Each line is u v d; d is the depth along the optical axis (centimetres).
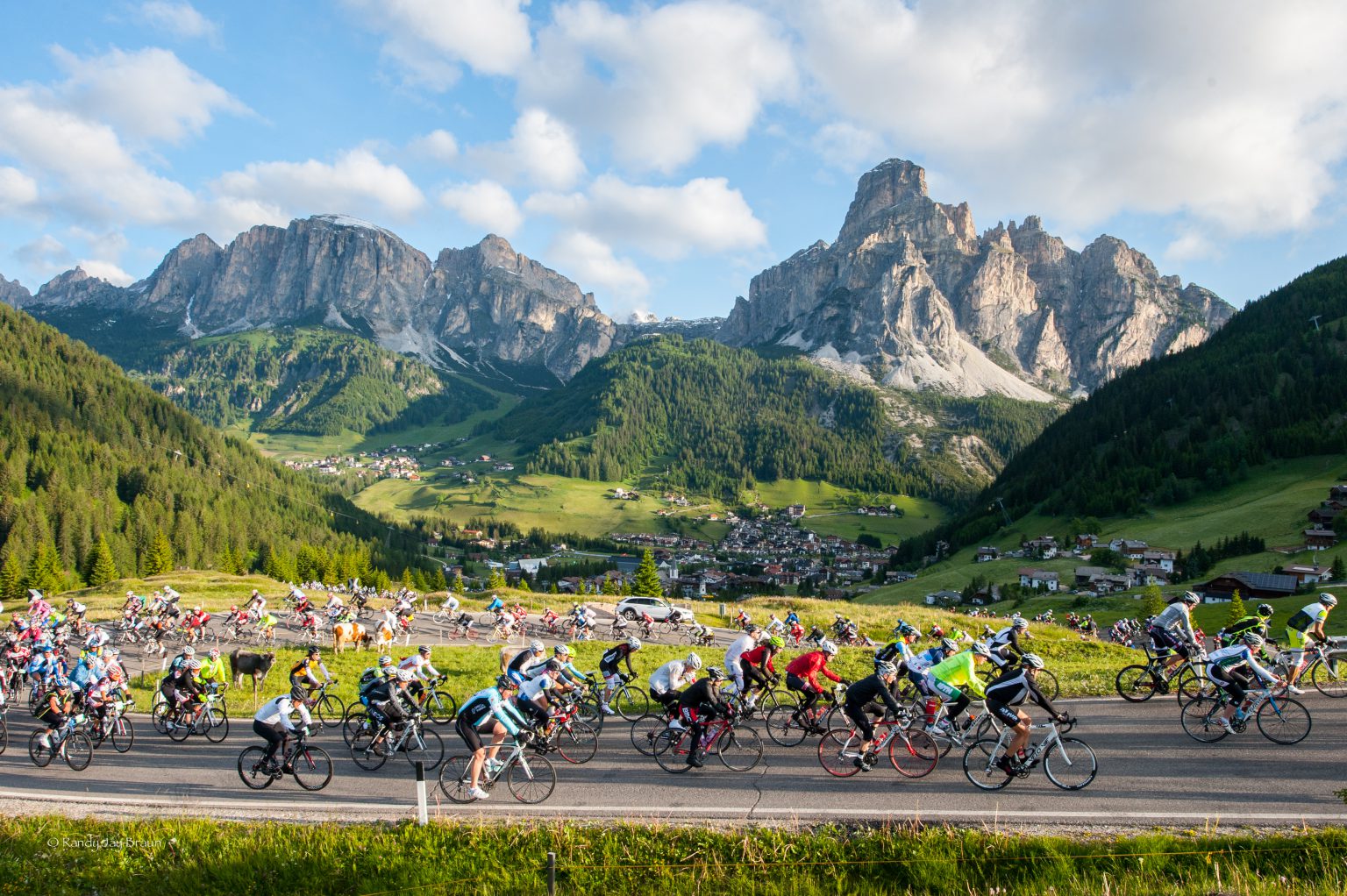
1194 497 16262
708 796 1727
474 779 1730
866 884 1337
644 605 6412
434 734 2312
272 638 4712
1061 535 16888
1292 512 13512
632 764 1970
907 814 1574
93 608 6425
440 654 3966
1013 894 1267
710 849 1450
